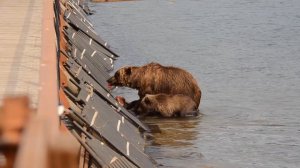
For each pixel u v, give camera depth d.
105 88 38.34
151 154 32.19
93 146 21.17
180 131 37.00
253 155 33.50
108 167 21.02
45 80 14.34
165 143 34.44
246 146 34.88
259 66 60.94
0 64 25.41
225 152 33.69
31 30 33.19
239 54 67.25
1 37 31.30
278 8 99.38
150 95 39.03
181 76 39.91
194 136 36.31
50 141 4.93
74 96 26.20
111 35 79.94
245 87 51.75
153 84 39.41
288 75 57.03
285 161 32.84
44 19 27.42
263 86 52.31
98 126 25.75
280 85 52.69
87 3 106.44
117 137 27.48
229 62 62.72
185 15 95.00
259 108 44.16
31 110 4.84
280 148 34.88
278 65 61.47
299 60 63.94
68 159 5.16
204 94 48.84
